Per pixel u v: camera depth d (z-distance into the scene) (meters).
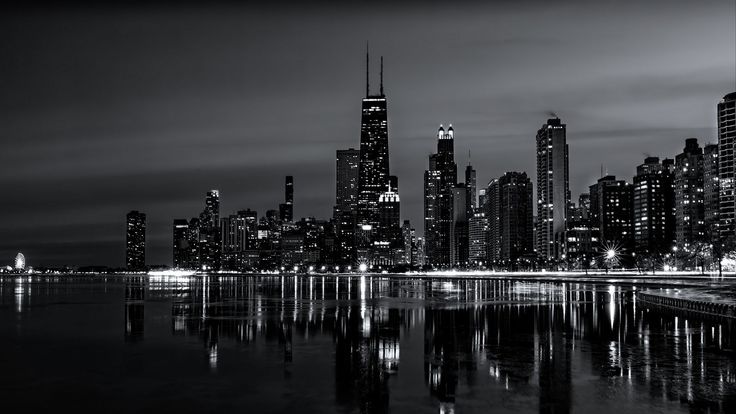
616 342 72.69
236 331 86.69
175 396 48.16
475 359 62.06
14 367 60.72
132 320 105.44
